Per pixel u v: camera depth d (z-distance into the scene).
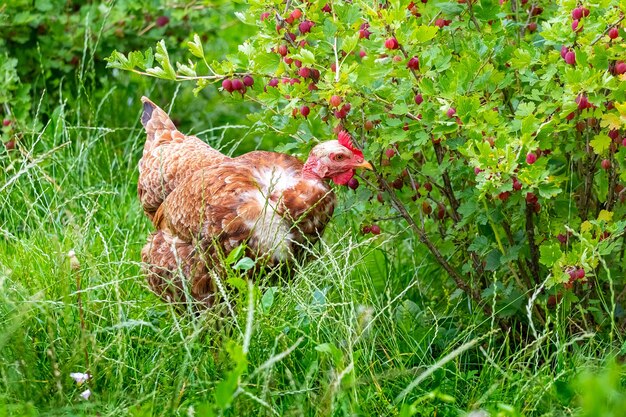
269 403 4.62
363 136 5.65
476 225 5.71
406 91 5.29
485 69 5.35
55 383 4.73
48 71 8.55
